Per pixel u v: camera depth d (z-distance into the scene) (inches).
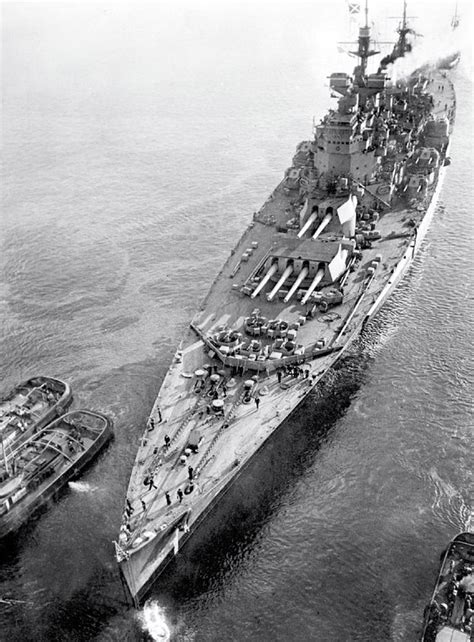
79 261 2723.9
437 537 1446.9
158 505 1419.8
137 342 2159.2
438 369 1956.2
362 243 2359.7
